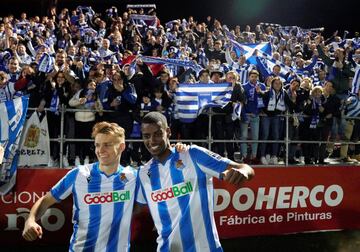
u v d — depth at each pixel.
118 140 3.51
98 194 3.53
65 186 3.58
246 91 7.69
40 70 7.00
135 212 3.74
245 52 10.65
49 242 6.53
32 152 6.50
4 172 6.10
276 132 7.84
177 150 3.38
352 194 8.05
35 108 6.62
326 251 7.37
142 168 3.49
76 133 7.05
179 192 3.31
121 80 6.99
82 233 3.55
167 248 3.30
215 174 3.24
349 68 10.20
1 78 7.04
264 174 7.45
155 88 7.17
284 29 17.86
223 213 7.17
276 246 7.34
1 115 6.10
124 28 15.36
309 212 7.73
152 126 3.29
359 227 8.05
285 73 9.98
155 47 13.34
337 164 8.02
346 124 8.71
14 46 10.23
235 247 7.19
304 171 7.71
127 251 3.59
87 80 7.27
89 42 13.73
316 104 8.05
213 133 7.55
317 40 15.73
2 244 6.35
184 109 7.20
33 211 3.46
